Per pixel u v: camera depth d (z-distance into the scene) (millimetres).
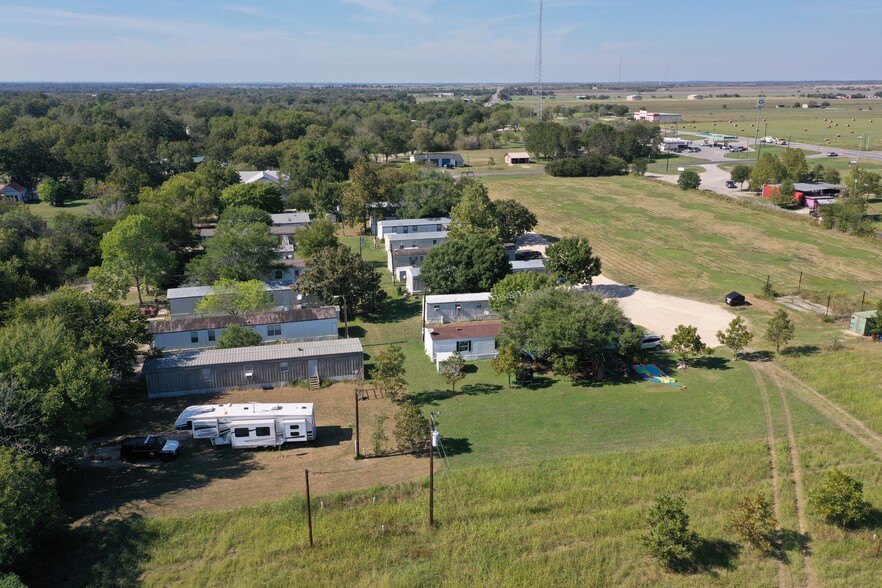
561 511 37125
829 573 32344
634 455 42469
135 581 31828
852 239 104062
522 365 56156
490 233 88125
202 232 104625
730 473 40500
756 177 139125
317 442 45594
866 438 44938
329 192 124062
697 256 96250
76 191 146125
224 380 54562
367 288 72875
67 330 47781
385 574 32406
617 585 31891
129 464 42594
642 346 62281
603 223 119062
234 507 37312
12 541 30156
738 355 60469
